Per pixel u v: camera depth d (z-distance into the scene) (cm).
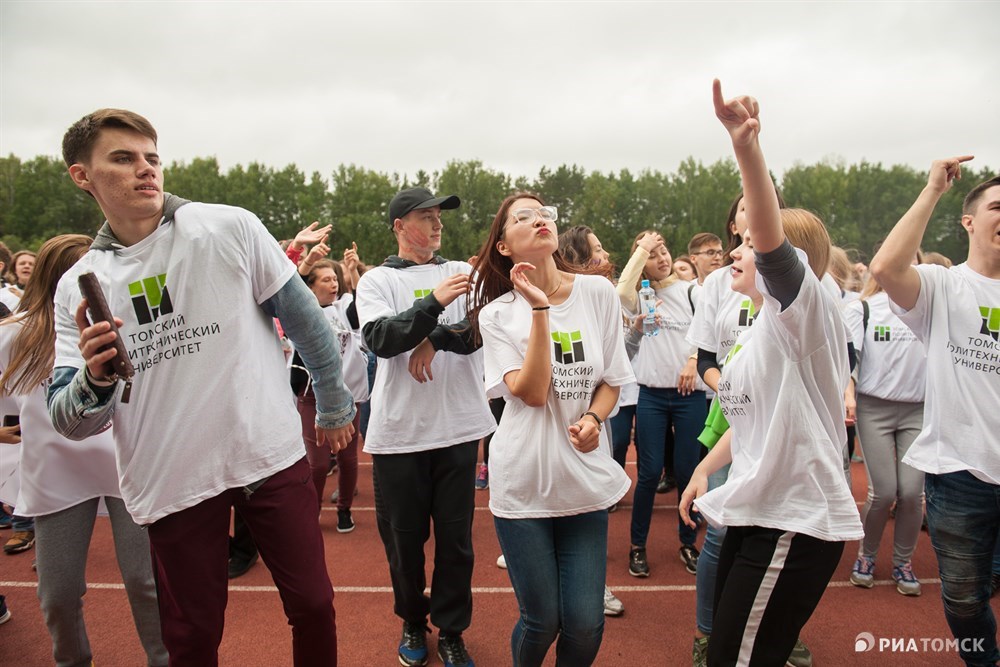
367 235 5947
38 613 370
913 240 248
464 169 6272
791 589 207
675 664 308
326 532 503
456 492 301
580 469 229
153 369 189
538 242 234
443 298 279
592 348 239
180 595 193
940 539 259
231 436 193
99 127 185
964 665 302
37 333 262
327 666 206
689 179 6562
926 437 265
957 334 256
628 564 427
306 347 216
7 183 5947
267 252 206
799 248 228
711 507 229
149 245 192
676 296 433
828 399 212
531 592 224
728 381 234
